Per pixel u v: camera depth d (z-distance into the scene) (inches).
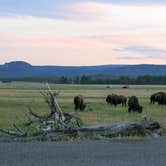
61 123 933.8
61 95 3740.2
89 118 1472.7
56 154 682.8
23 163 609.3
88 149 740.7
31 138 868.0
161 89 6781.5
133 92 5068.9
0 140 848.9
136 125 914.7
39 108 2047.2
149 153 700.7
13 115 1594.5
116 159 645.3
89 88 6820.9
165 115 1732.3
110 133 899.4
